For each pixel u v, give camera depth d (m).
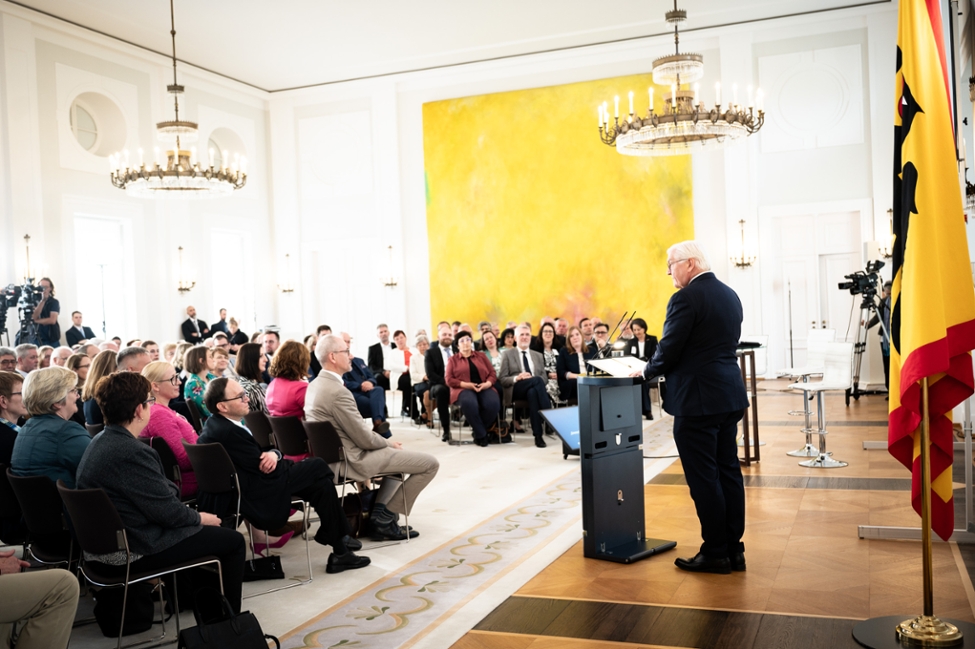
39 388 3.59
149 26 12.28
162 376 4.39
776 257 13.28
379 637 3.20
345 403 4.68
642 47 13.85
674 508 5.11
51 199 11.62
